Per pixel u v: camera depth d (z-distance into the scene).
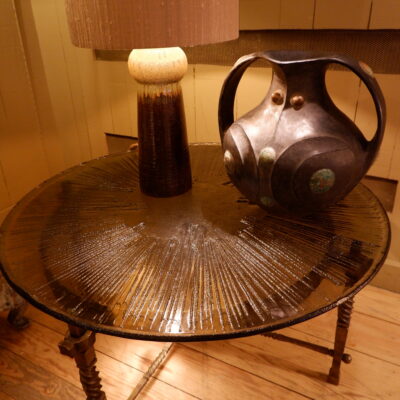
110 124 1.38
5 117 1.13
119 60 1.24
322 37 0.97
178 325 0.55
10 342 1.13
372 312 1.18
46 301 0.59
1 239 0.74
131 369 1.05
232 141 0.69
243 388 0.99
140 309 0.58
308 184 0.64
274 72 0.67
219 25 0.65
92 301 0.59
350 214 0.78
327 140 0.63
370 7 0.88
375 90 0.62
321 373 1.01
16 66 1.12
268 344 1.10
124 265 0.66
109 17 0.59
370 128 1.02
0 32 1.06
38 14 1.12
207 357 1.07
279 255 0.67
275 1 0.96
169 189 0.83
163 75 0.71
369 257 0.66
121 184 0.92
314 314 0.56
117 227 0.75
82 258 0.68
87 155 1.41
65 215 0.80
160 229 0.74
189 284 0.62
